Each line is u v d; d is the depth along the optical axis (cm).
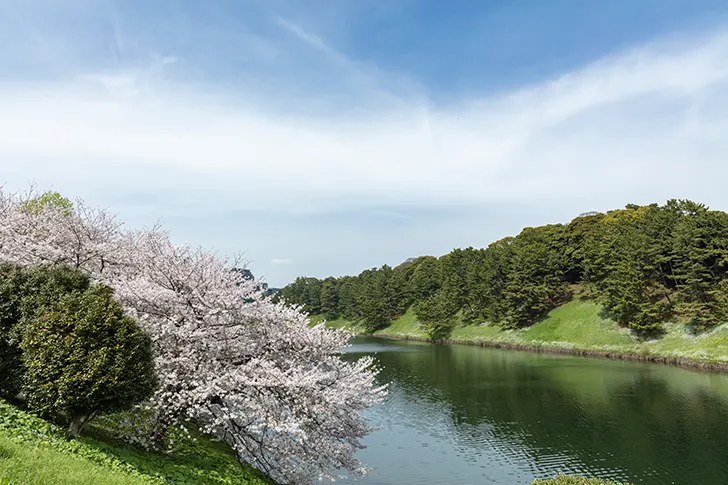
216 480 1350
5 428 1034
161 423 1485
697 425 3080
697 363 4794
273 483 1658
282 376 1496
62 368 1097
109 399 1116
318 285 15138
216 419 1495
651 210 7256
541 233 9175
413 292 11731
